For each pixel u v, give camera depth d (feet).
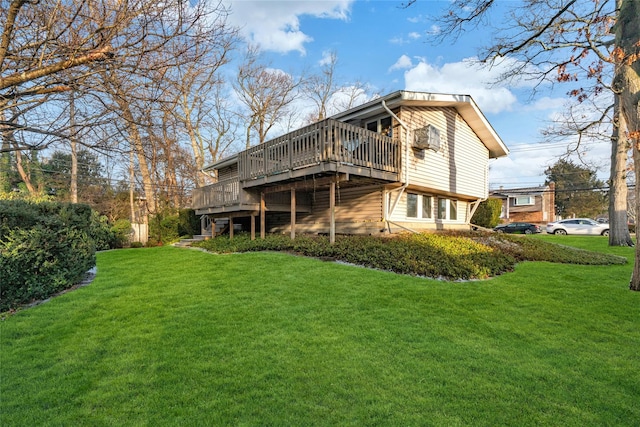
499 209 73.10
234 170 58.75
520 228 84.12
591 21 24.49
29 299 17.63
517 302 16.98
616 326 13.83
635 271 19.83
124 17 9.93
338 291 18.30
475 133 48.52
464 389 9.03
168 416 7.95
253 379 9.53
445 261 25.04
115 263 29.37
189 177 79.97
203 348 11.55
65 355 11.21
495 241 38.45
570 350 11.53
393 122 35.78
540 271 25.79
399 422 7.67
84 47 10.54
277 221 51.26
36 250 17.74
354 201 39.37
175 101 13.29
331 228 31.14
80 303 16.81
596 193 123.13
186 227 67.15
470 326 13.61
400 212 38.50
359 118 38.19
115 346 11.83
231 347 11.60
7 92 10.96
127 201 81.25
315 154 29.32
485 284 20.90
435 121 39.60
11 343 12.22
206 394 8.84
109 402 8.56
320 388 9.05
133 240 62.03
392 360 10.66
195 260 29.96
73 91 11.87
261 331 12.99
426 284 20.11
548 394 8.85
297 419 7.77
